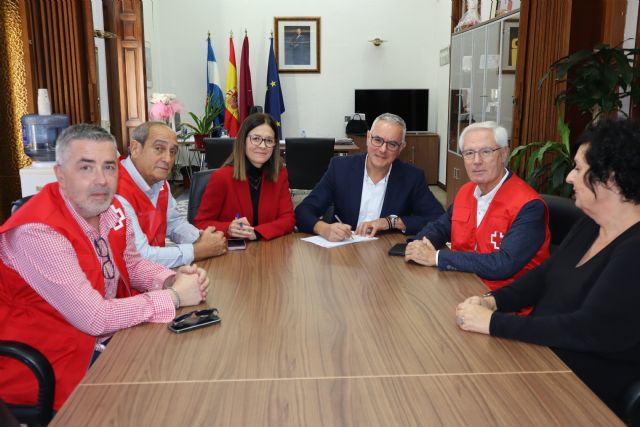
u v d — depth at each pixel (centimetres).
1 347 138
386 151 267
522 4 393
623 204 141
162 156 217
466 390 112
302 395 110
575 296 148
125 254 181
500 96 502
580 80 329
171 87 863
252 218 265
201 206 260
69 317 148
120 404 106
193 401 107
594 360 142
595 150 139
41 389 139
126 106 589
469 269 196
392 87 883
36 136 373
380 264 207
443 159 842
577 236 162
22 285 155
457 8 686
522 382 116
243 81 838
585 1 366
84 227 164
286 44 863
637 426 121
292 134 887
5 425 95
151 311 149
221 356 127
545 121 386
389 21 866
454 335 140
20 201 192
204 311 151
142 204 215
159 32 846
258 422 100
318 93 880
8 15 387
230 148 554
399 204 279
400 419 101
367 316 153
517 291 171
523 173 402
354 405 106
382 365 123
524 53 398
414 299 167
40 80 394
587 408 105
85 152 155
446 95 818
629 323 129
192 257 210
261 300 166
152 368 121
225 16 852
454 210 235
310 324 147
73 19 391
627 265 131
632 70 311
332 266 204
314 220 262
